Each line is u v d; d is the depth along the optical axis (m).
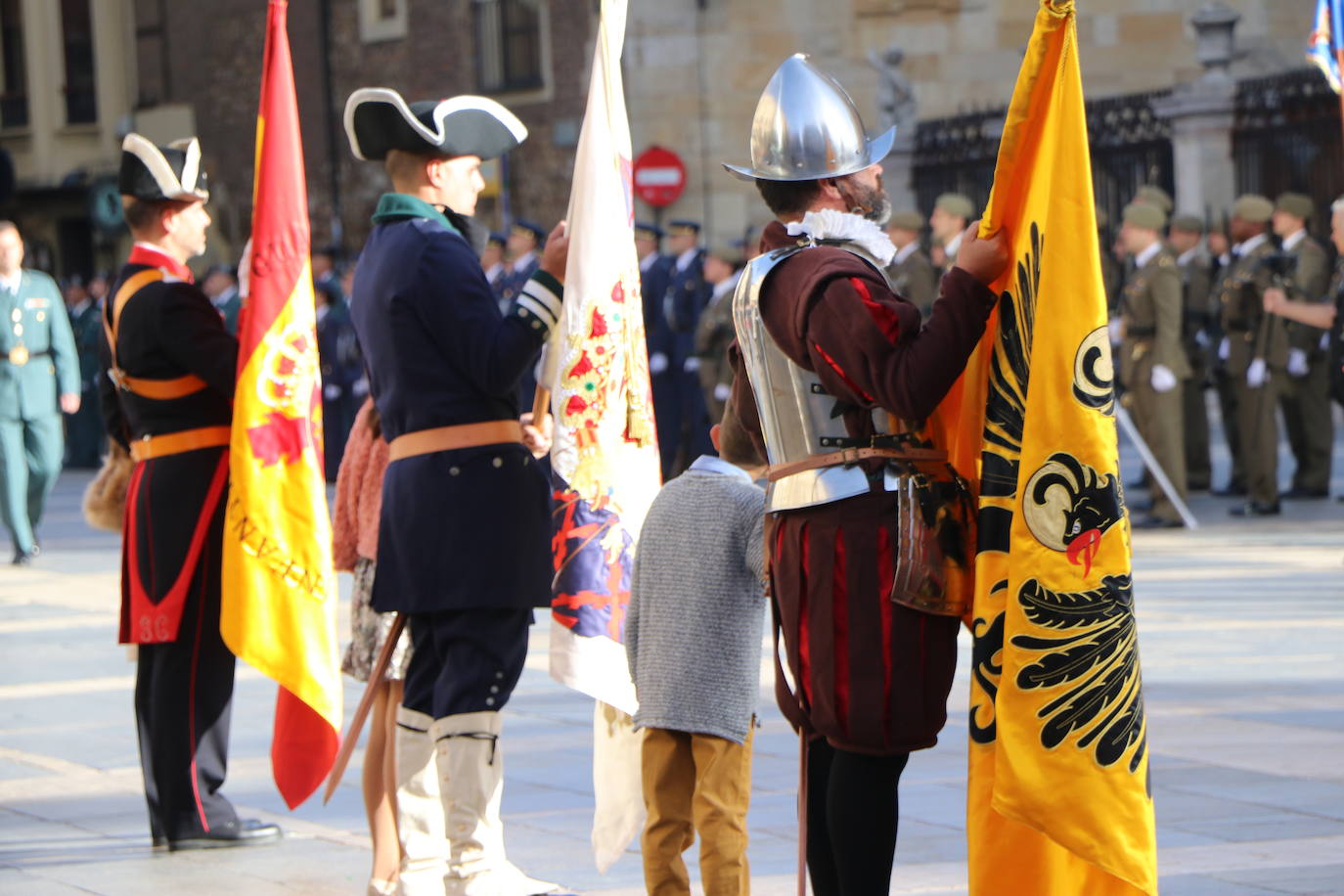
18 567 22.25
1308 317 20.20
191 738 9.18
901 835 8.89
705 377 26.22
